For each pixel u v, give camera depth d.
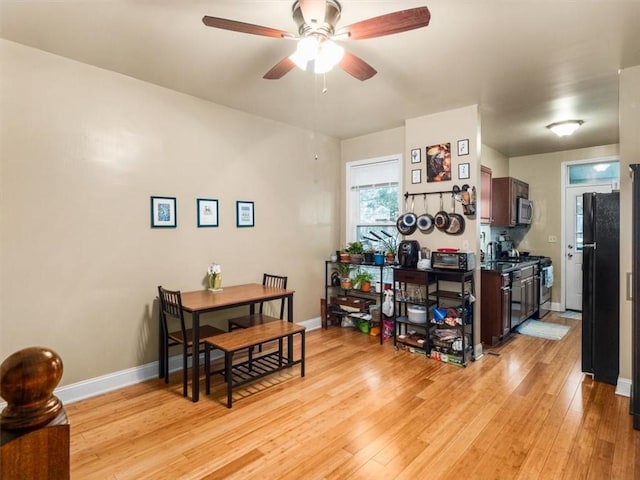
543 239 5.94
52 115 2.61
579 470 1.94
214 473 1.92
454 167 3.76
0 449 0.48
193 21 2.19
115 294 2.94
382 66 2.77
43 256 2.59
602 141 5.06
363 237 4.96
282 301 3.91
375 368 3.38
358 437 2.25
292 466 1.98
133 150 3.03
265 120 4.09
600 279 3.05
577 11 2.06
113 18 2.16
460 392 2.87
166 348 3.08
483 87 3.17
